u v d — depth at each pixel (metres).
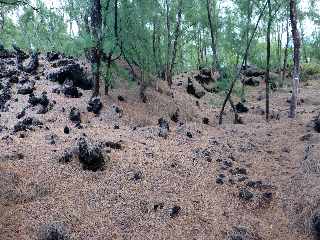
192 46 51.44
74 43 22.47
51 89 23.08
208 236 10.87
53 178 12.57
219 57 31.75
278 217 12.35
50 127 17.62
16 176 12.27
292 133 20.97
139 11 24.33
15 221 10.36
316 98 34.41
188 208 11.96
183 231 10.95
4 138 15.16
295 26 24.59
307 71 50.38
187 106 29.30
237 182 14.09
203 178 14.09
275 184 14.27
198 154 16.09
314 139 18.67
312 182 13.71
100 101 21.27
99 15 22.00
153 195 12.38
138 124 20.77
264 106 32.38
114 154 14.78
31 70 25.53
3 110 19.95
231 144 18.75
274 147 18.81
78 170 13.24
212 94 38.06
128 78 25.92
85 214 11.09
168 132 19.08
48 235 9.77
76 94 22.67
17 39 44.16
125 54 25.48
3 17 32.59
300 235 11.48
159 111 25.05
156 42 31.12
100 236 10.30
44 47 42.91
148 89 27.86
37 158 13.64
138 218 11.22
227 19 30.31
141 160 14.64
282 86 42.84
